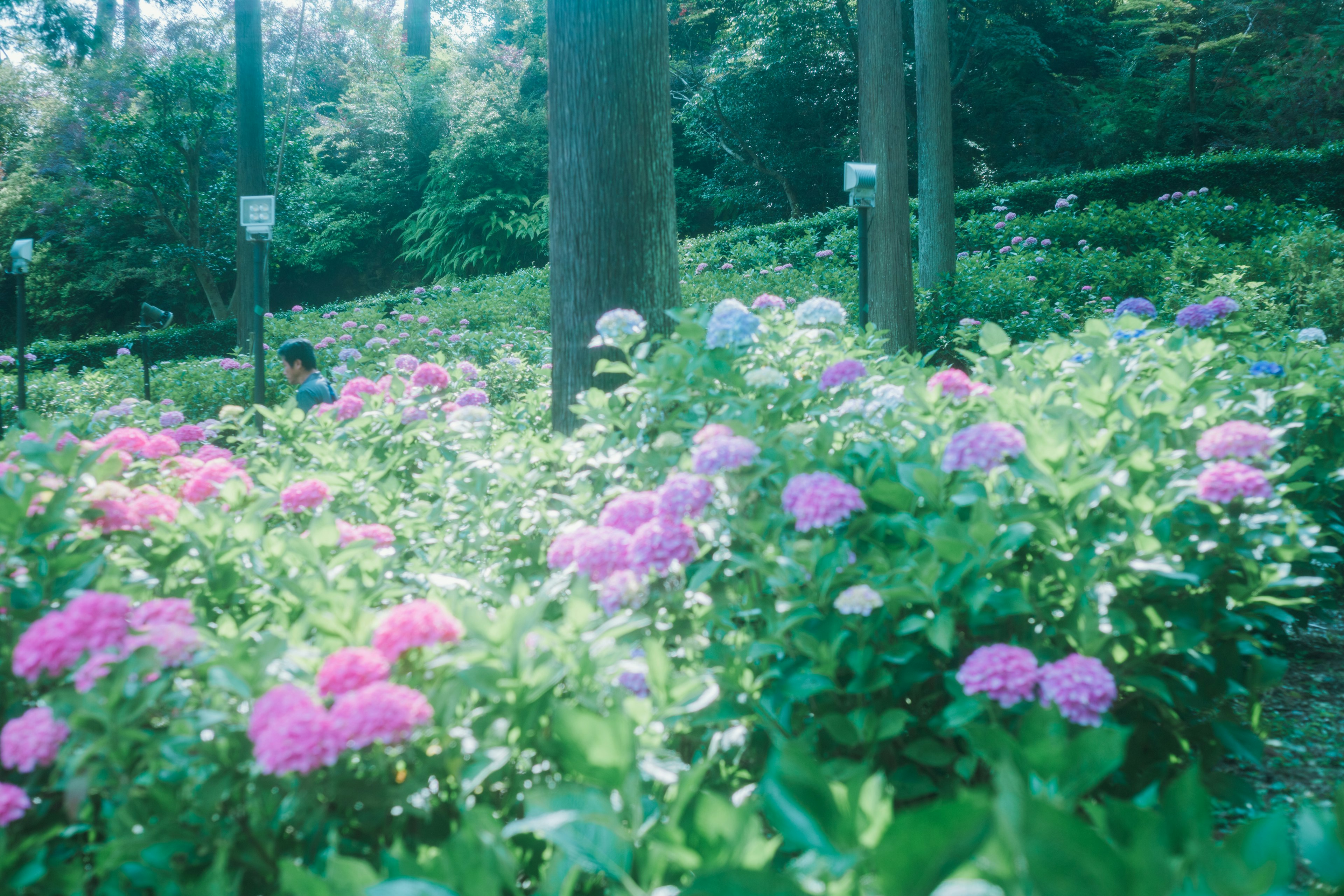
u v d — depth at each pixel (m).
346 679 1.48
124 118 19.41
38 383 9.77
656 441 2.88
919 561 1.88
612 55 4.04
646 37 4.10
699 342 3.10
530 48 30.03
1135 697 2.09
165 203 20.77
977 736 1.24
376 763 1.43
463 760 1.49
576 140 4.09
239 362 9.41
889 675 1.83
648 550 1.96
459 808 1.47
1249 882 0.90
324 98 29.89
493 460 3.05
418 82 28.03
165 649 1.52
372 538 2.40
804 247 14.16
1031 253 12.05
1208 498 2.04
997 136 22.88
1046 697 1.65
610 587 1.94
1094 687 1.62
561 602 2.21
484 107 25.73
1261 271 10.00
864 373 2.97
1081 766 1.18
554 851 1.50
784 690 1.85
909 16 21.16
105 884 1.46
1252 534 2.14
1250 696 2.40
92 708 1.41
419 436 3.74
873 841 1.14
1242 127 21.11
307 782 1.39
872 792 1.17
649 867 1.19
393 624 1.58
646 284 4.14
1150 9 21.23
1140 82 21.75
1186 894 0.92
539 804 1.25
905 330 9.59
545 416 4.43
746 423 2.58
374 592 1.96
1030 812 0.88
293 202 22.02
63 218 23.38
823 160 22.25
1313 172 15.37
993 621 1.89
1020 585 2.00
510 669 1.51
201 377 9.45
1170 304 9.20
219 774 1.42
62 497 1.98
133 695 1.50
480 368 9.12
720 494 2.21
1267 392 2.86
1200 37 21.50
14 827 1.53
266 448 3.84
